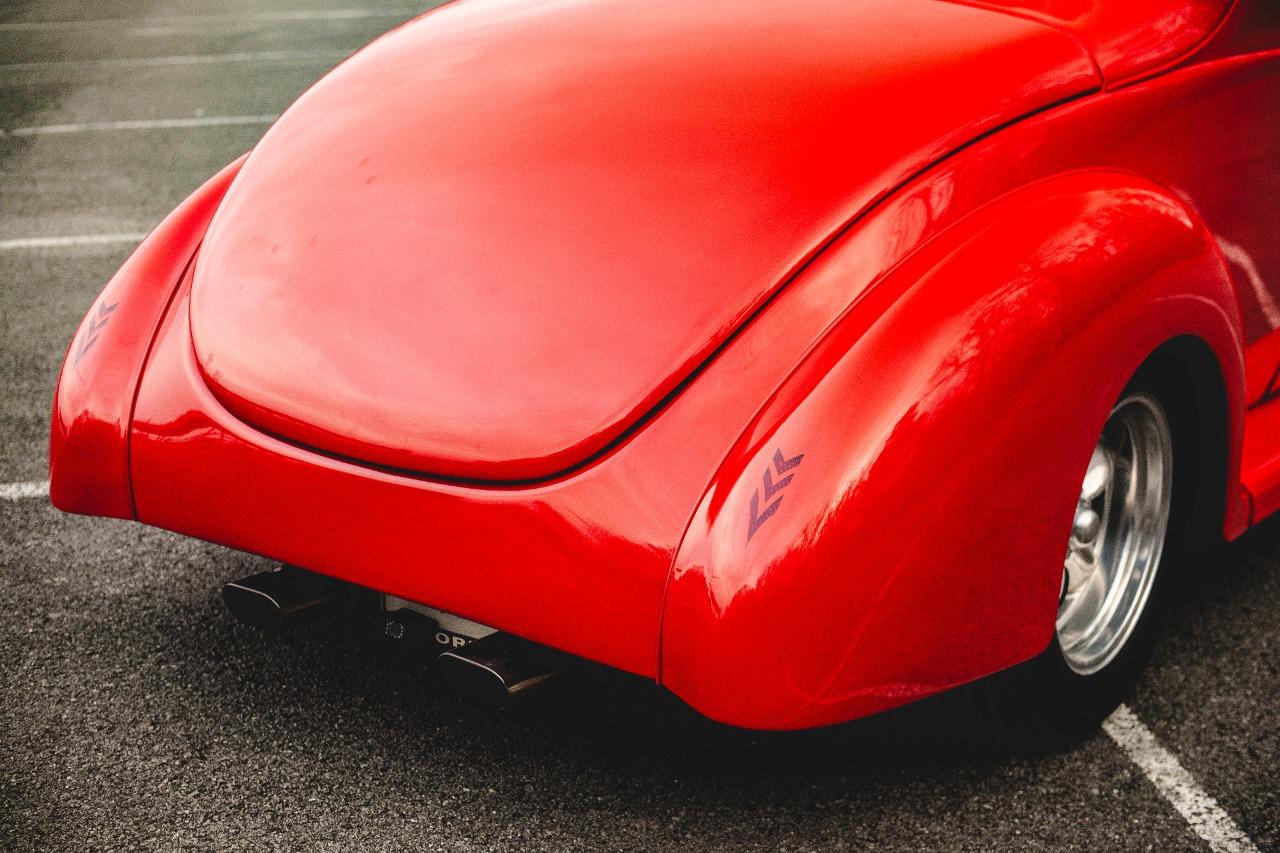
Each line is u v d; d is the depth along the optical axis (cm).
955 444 164
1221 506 226
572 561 167
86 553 280
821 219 178
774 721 161
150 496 202
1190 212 203
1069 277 176
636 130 196
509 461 172
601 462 169
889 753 212
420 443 177
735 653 158
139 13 1313
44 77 957
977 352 166
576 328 177
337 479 182
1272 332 253
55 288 471
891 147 185
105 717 221
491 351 179
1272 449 245
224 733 217
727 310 173
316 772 206
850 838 193
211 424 195
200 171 655
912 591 164
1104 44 214
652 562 162
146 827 193
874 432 160
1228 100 228
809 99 194
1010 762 210
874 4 221
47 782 204
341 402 184
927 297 169
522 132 203
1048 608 183
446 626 189
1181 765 211
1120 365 180
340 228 202
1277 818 199
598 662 168
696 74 204
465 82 218
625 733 216
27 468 326
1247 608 258
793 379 166
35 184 632
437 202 198
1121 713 224
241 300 202
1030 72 202
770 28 214
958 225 181
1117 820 198
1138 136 210
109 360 209
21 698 226
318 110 226
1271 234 244
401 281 191
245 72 956
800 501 158
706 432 166
